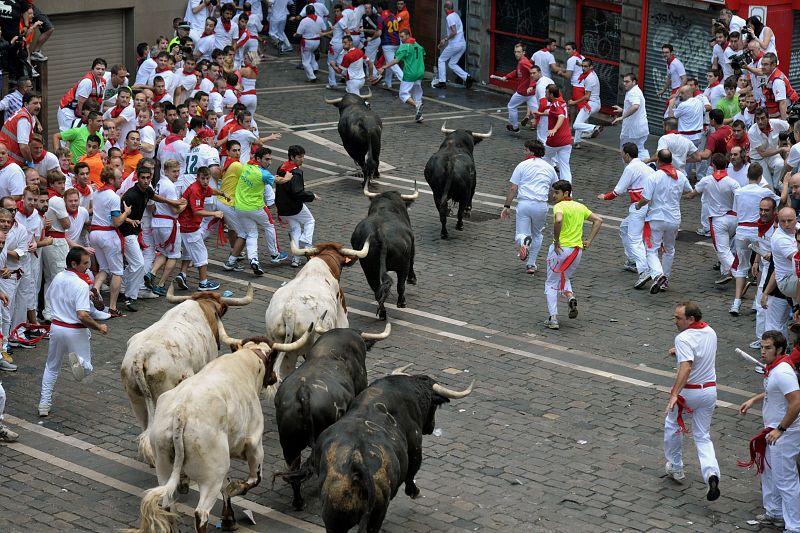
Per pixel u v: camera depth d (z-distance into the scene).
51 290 17.75
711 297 23.66
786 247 19.53
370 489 13.07
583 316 22.53
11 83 28.72
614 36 38.09
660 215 23.48
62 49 35.97
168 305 22.84
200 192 23.05
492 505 15.43
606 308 22.97
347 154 33.91
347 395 14.96
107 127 25.05
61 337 17.67
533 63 35.97
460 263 25.44
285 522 14.98
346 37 39.03
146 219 22.89
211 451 13.73
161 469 13.87
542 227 24.53
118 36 37.66
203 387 13.95
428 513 15.16
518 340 21.28
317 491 15.80
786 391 14.84
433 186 26.59
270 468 16.48
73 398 18.67
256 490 15.84
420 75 36.97
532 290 23.92
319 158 33.38
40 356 20.30
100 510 15.20
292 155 24.75
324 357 15.38
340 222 27.75
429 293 23.59
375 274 21.88
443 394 15.05
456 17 41.66
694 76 35.59
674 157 28.25
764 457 15.12
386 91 41.88
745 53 32.19
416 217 28.52
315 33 41.97
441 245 26.58
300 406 14.60
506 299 23.38
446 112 39.03
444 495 15.66
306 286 17.45
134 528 14.72
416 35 44.41
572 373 19.86
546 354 20.67
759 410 18.58
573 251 21.47
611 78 38.44
